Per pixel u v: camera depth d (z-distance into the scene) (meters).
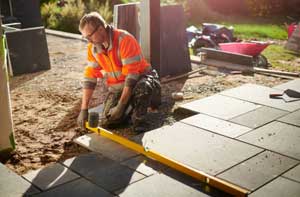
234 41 9.48
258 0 14.30
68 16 12.17
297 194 3.56
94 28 4.30
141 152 4.27
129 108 4.83
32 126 5.15
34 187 3.69
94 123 4.61
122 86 4.80
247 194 3.49
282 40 10.38
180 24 7.16
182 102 5.86
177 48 7.14
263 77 7.00
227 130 4.82
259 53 7.94
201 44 9.02
